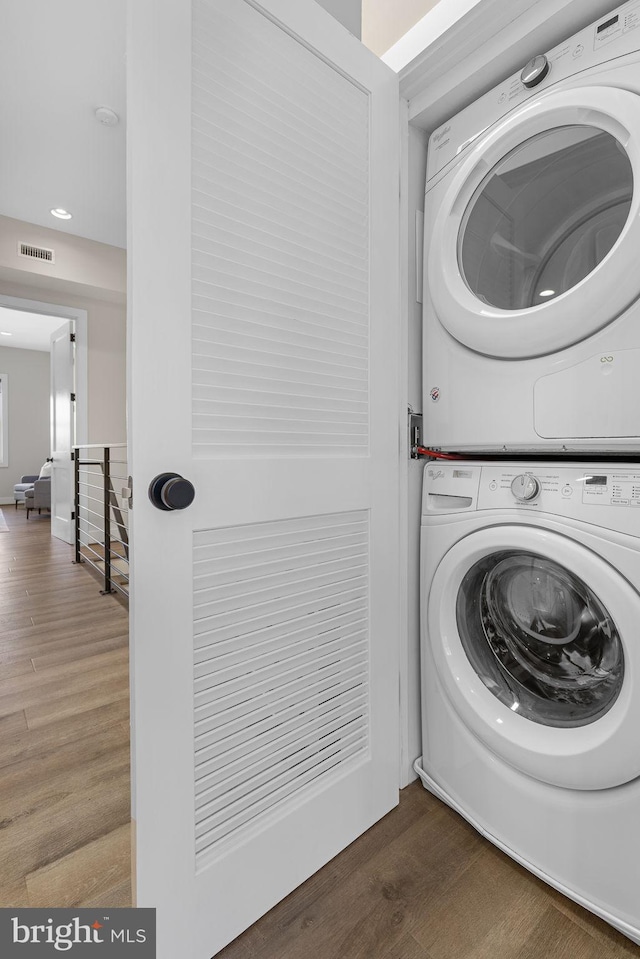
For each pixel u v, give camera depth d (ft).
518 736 3.26
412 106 4.01
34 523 19.43
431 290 3.76
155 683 2.52
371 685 3.72
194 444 2.67
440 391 3.80
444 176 3.83
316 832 3.34
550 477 3.07
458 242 3.69
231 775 2.88
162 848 2.56
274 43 3.01
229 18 2.78
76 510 12.31
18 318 20.44
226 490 2.81
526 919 3.02
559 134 3.10
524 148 3.31
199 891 2.71
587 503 2.87
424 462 4.22
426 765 4.08
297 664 3.24
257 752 3.01
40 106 8.24
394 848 3.56
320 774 3.38
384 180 3.75
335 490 3.42
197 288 2.68
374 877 3.33
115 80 7.70
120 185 10.63
